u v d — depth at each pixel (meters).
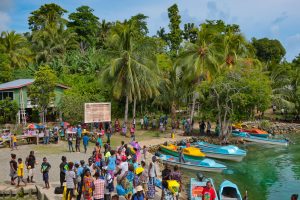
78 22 84.31
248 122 56.16
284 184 26.56
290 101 64.81
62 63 63.00
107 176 16.53
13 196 19.86
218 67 45.31
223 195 21.55
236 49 53.59
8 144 32.59
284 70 67.12
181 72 50.56
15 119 44.53
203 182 21.80
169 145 34.72
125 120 43.28
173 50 76.81
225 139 41.62
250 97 39.81
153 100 57.66
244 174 29.23
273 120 62.88
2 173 23.28
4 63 55.78
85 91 50.75
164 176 17.61
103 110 37.16
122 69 42.62
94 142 35.50
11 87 43.66
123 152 22.30
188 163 29.09
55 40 70.62
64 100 42.88
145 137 40.22
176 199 17.86
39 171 23.95
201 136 42.66
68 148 31.78
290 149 40.44
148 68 42.97
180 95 52.53
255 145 42.50
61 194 18.92
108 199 16.41
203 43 46.34
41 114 42.97
